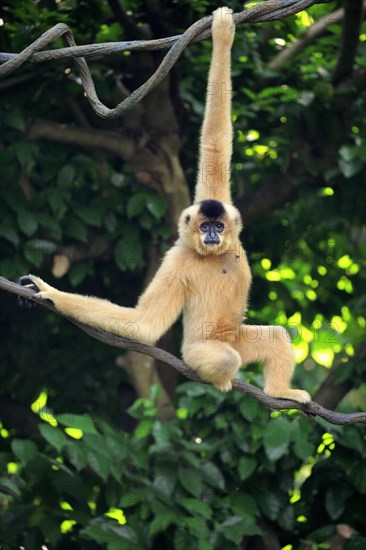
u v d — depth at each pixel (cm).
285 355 1357
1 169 1852
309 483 1841
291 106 1931
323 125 1984
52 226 1820
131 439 1820
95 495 1925
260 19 1312
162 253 1955
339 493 1806
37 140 1872
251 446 1747
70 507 1772
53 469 1723
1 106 1809
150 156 1908
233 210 1377
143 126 1925
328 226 2128
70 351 2091
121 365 1975
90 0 1720
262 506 1822
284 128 1997
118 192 1961
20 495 1717
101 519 1695
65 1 1733
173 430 1766
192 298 1348
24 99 1791
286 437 1694
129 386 2120
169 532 1720
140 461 1712
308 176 2031
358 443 1748
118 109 1262
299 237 2167
